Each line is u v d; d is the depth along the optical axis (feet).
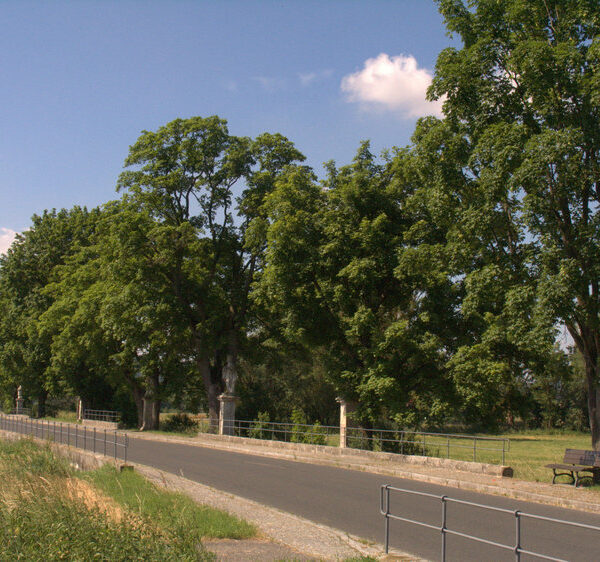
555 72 53.31
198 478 56.44
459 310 86.02
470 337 83.97
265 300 101.14
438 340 80.53
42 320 151.23
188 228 112.47
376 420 85.66
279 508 41.93
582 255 52.54
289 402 181.47
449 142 63.67
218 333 124.57
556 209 54.65
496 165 56.54
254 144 120.57
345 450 76.48
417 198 74.90
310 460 73.41
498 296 59.82
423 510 41.37
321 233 91.86
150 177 118.62
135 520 26.02
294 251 89.71
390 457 69.72
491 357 75.66
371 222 86.53
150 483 47.34
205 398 165.48
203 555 23.84
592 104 51.78
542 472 59.47
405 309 92.94
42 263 181.88
